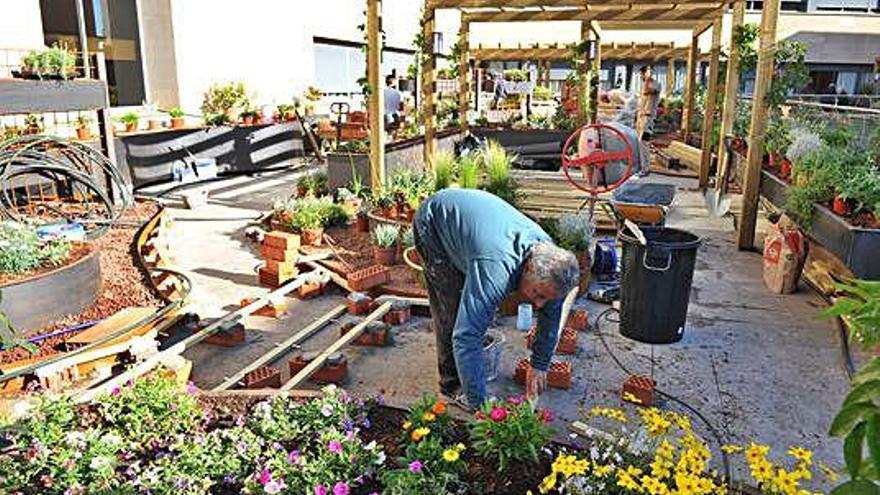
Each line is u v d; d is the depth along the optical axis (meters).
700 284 5.25
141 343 3.64
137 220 6.51
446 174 6.32
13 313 3.65
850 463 1.09
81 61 7.85
